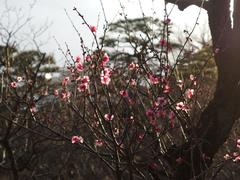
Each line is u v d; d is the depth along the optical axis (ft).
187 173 15.85
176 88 16.29
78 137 14.76
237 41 16.66
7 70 23.48
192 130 15.19
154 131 14.96
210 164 16.38
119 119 15.25
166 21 15.58
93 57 14.88
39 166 32.27
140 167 15.26
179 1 17.89
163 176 15.62
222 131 16.25
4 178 30.30
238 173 24.48
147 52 15.72
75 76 15.98
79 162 33.65
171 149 15.83
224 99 16.44
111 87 16.17
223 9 17.11
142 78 16.20
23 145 30.50
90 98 14.34
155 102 14.24
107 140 14.14
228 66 16.60
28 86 23.18
